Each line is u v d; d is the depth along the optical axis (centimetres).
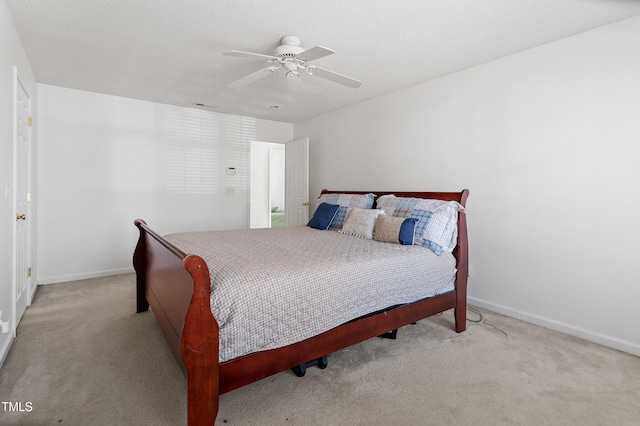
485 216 302
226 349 143
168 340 185
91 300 315
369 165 415
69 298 321
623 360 213
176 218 454
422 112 352
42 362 201
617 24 226
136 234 424
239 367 147
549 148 261
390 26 230
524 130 274
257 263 182
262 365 154
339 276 184
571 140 249
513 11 211
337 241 272
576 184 247
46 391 172
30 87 306
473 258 313
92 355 211
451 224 261
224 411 160
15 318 236
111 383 181
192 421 134
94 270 398
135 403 165
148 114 425
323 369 200
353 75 327
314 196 513
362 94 389
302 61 238
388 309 214
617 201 229
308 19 221
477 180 307
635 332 222
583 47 241
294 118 518
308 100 416
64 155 374
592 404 168
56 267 374
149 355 212
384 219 280
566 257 254
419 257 230
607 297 234
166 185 444
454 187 325
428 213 266
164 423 151
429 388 182
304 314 167
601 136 235
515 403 169
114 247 410
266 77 328
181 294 155
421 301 233
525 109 273
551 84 258
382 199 330
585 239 244
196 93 388
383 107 394
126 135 411
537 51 265
